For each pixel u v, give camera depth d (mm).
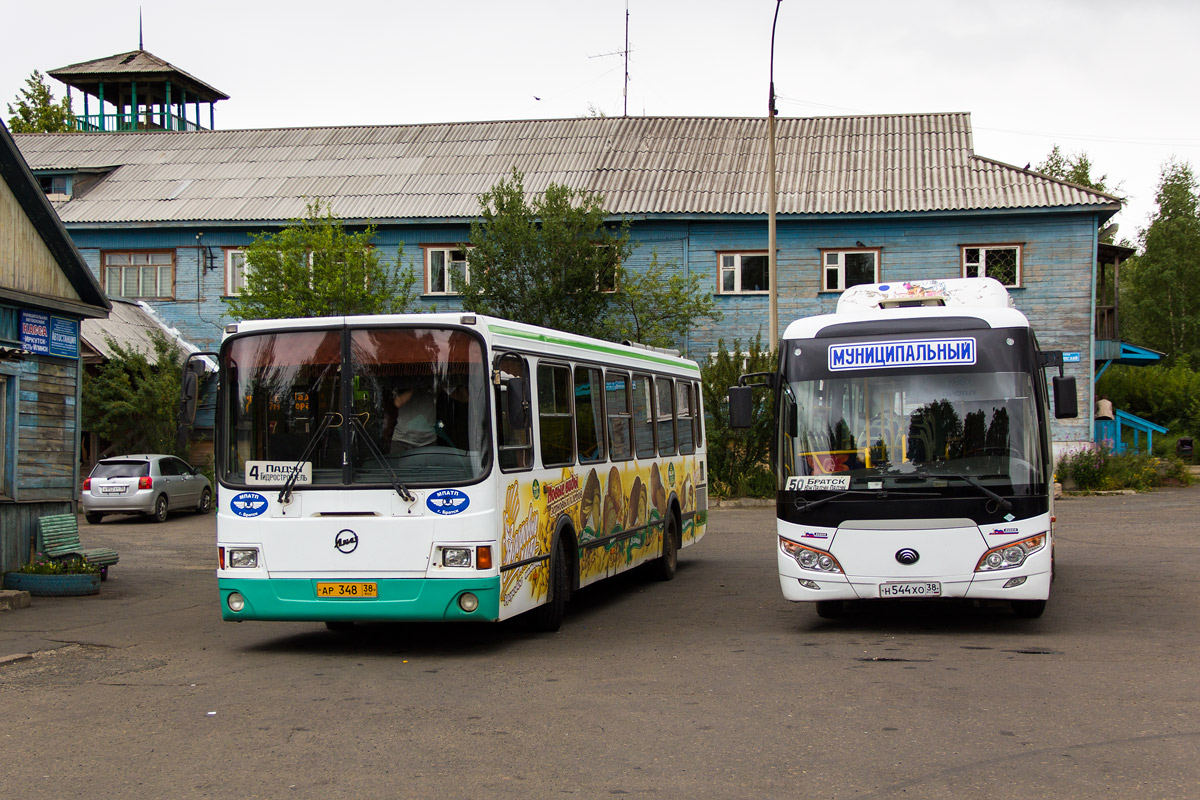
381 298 31312
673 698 7949
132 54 46875
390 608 9742
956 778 5855
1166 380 45594
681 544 16516
